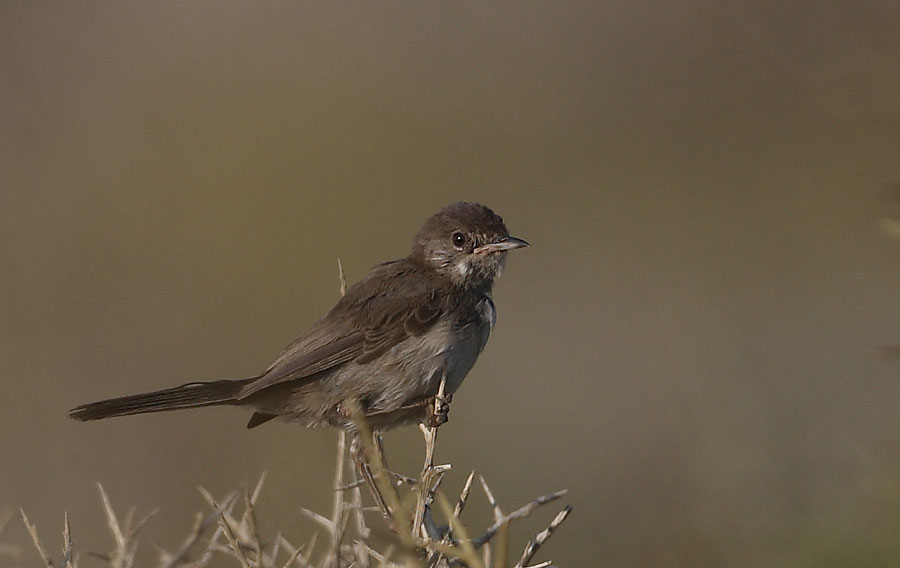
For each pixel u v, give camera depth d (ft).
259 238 57.41
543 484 44.24
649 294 56.90
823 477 38.52
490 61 71.51
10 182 58.80
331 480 39.88
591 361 52.75
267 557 19.47
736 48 65.77
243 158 61.21
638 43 70.49
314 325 30.22
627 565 39.83
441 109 67.36
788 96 62.90
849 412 43.32
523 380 52.54
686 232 60.54
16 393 49.57
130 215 57.62
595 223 62.64
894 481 34.96
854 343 48.98
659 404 47.78
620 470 44.39
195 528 17.62
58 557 41.34
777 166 62.49
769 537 37.11
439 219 31.12
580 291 58.39
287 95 65.92
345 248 57.93
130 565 19.31
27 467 46.57
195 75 66.80
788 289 54.85
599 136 67.46
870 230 53.62
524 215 62.90
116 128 62.59
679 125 66.54
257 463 42.06
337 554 19.83
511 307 58.29
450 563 19.33
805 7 61.46
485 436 47.80
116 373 51.52
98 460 46.50
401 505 18.42
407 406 29.40
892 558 33.06
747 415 43.96
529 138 67.05
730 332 52.26
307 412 29.78
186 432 46.52
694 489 40.57
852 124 49.16
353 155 63.26
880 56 48.03
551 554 40.09
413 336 29.27
